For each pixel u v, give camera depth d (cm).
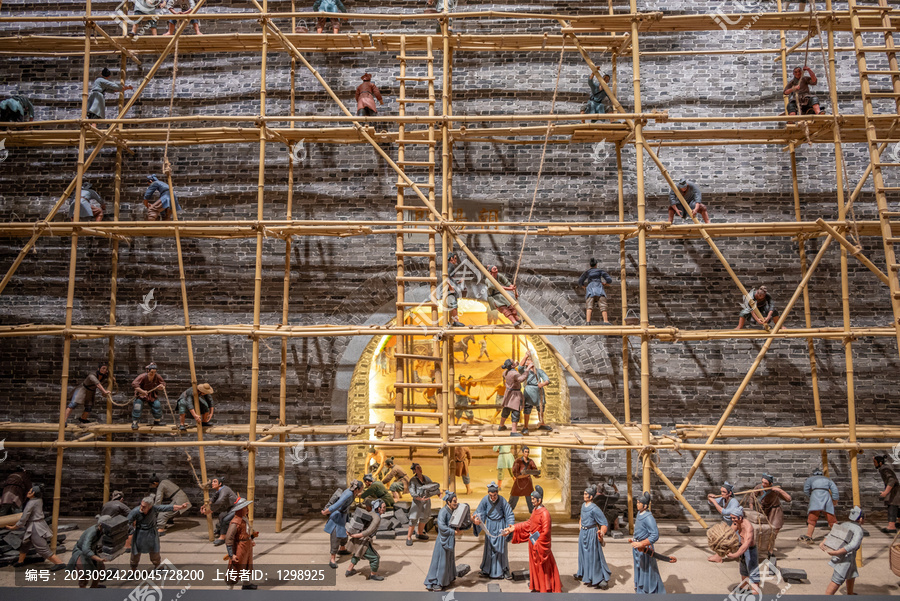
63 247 1278
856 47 1057
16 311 1269
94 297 1270
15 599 823
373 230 1087
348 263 1268
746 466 1206
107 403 1173
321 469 1214
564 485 1286
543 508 873
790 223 1038
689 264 1255
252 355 1194
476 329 1041
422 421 1546
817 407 1186
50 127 1306
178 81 1319
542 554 852
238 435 1222
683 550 1038
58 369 1257
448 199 1218
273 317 1262
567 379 1238
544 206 1279
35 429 1057
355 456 1341
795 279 1244
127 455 1228
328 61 1314
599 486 1066
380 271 1266
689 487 1205
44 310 1271
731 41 1295
